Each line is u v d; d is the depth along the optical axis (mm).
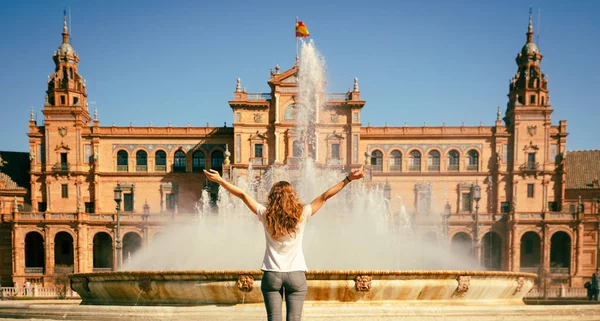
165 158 81625
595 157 84000
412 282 13188
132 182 80688
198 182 81062
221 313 11789
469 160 80750
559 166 79062
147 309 12141
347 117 78312
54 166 78875
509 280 15203
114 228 73562
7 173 81062
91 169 79938
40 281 70125
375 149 81312
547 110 78562
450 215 74312
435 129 80875
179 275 12953
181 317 11844
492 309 12680
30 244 76688
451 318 12242
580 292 54938
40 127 79875
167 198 80812
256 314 11695
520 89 80750
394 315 11969
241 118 78250
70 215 72125
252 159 77250
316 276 12516
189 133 81500
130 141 81375
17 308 13578
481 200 79875
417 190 80312
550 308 13094
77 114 79562
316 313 11625
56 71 81000
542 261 72938
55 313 12977
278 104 77688
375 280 12828
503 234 74312
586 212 78812
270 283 6961
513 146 79500
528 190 79000
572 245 72125
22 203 79438
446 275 13602
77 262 71750
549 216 73000
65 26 82312
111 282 14234
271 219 7020
